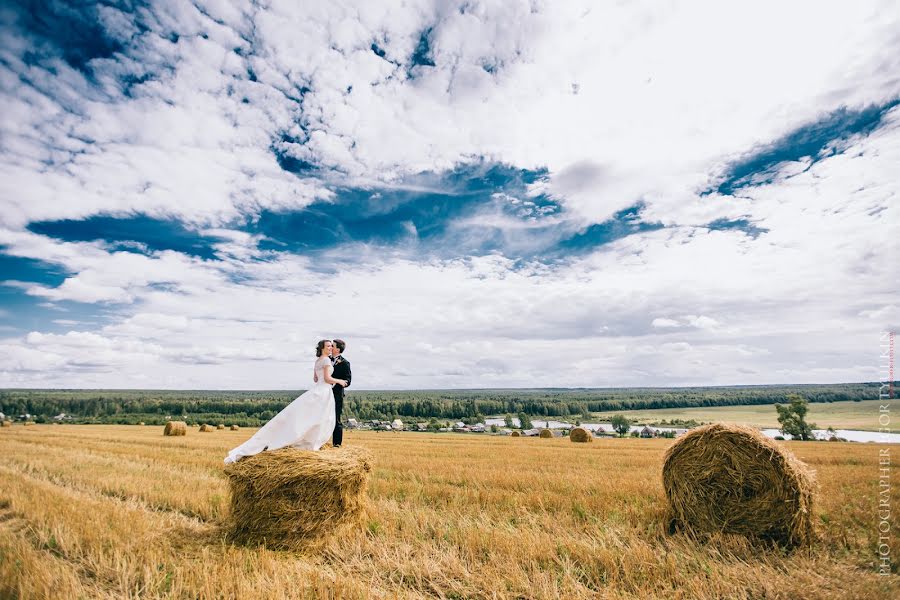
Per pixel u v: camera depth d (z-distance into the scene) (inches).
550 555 220.8
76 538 236.8
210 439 1075.9
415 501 346.3
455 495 362.0
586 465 582.9
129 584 193.2
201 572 196.7
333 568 218.5
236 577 192.7
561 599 180.9
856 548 232.2
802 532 248.8
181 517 301.6
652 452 804.6
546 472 508.4
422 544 238.4
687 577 197.8
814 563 212.2
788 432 2018.9
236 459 267.6
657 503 333.4
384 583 198.7
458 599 186.2
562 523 278.4
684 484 287.3
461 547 239.8
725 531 268.2
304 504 250.2
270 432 277.1
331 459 259.9
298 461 253.6
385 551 231.9
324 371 294.4
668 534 270.4
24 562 201.0
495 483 430.0
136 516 282.4
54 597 173.6
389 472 502.6
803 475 254.2
